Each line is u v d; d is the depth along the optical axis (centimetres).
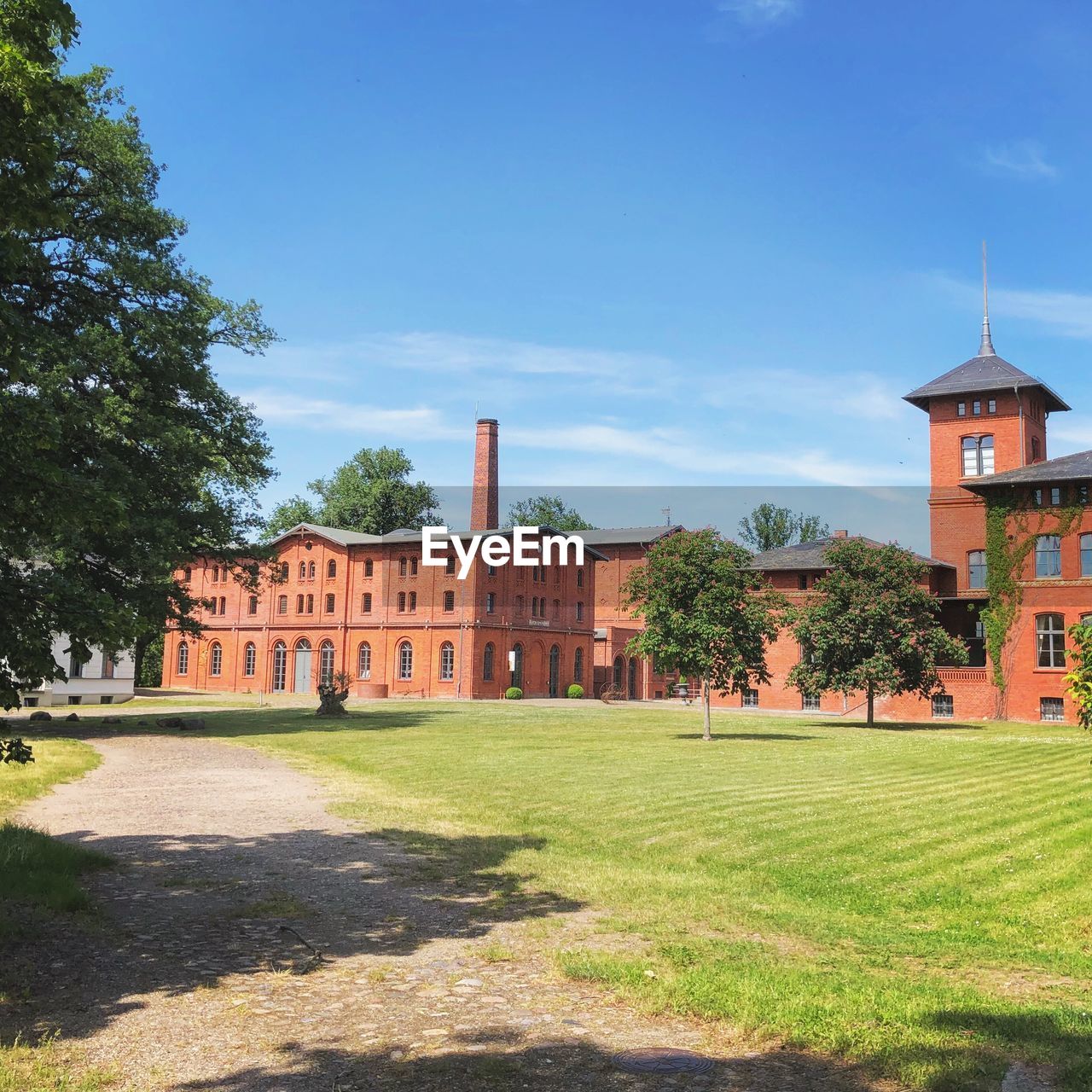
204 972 727
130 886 1002
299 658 6931
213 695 6391
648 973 723
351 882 1038
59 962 736
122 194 2891
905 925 895
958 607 5250
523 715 4262
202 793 1709
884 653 3631
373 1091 518
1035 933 858
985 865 1124
